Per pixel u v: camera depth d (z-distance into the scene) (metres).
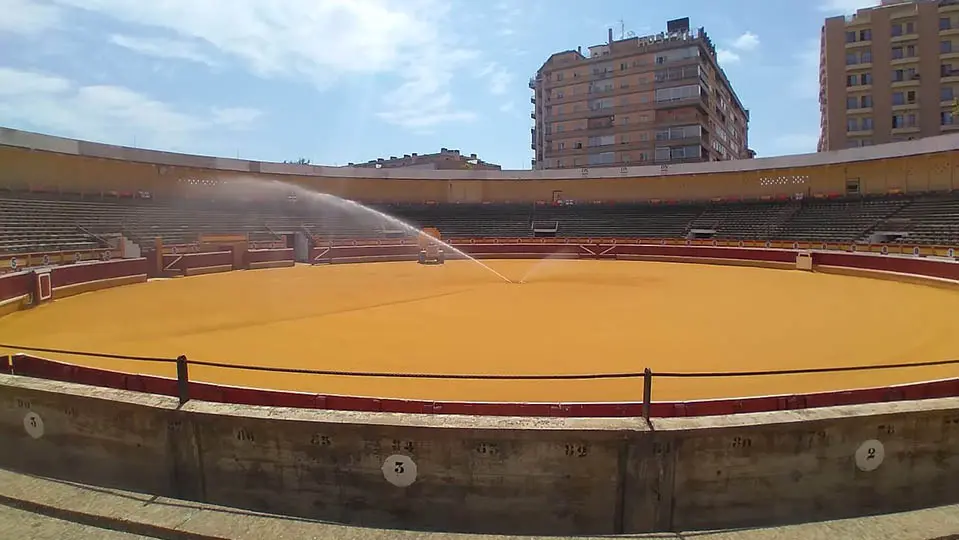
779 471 4.25
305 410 4.54
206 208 39.31
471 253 43.00
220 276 26.67
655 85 67.06
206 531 3.76
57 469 4.93
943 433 4.50
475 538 3.70
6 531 3.82
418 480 4.22
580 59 73.19
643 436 4.11
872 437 4.37
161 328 12.60
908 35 55.28
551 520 4.20
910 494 4.48
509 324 13.30
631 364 9.40
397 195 50.44
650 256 39.84
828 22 58.22
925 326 12.80
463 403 5.09
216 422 4.45
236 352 10.20
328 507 4.34
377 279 25.02
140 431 4.66
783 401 5.25
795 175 42.78
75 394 4.83
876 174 39.09
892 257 25.06
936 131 54.47
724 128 80.56
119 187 36.03
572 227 47.38
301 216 44.03
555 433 4.12
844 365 9.27
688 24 69.56
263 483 4.43
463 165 82.25
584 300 17.84
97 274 21.03
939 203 33.09
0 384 5.06
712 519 4.22
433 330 12.48
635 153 68.19
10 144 28.69
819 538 3.70
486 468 4.18
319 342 11.11
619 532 4.18
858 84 57.00
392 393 7.64
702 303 17.12
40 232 25.97
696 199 47.12
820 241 35.34
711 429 4.14
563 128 72.06
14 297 15.38
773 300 17.81
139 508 4.07
